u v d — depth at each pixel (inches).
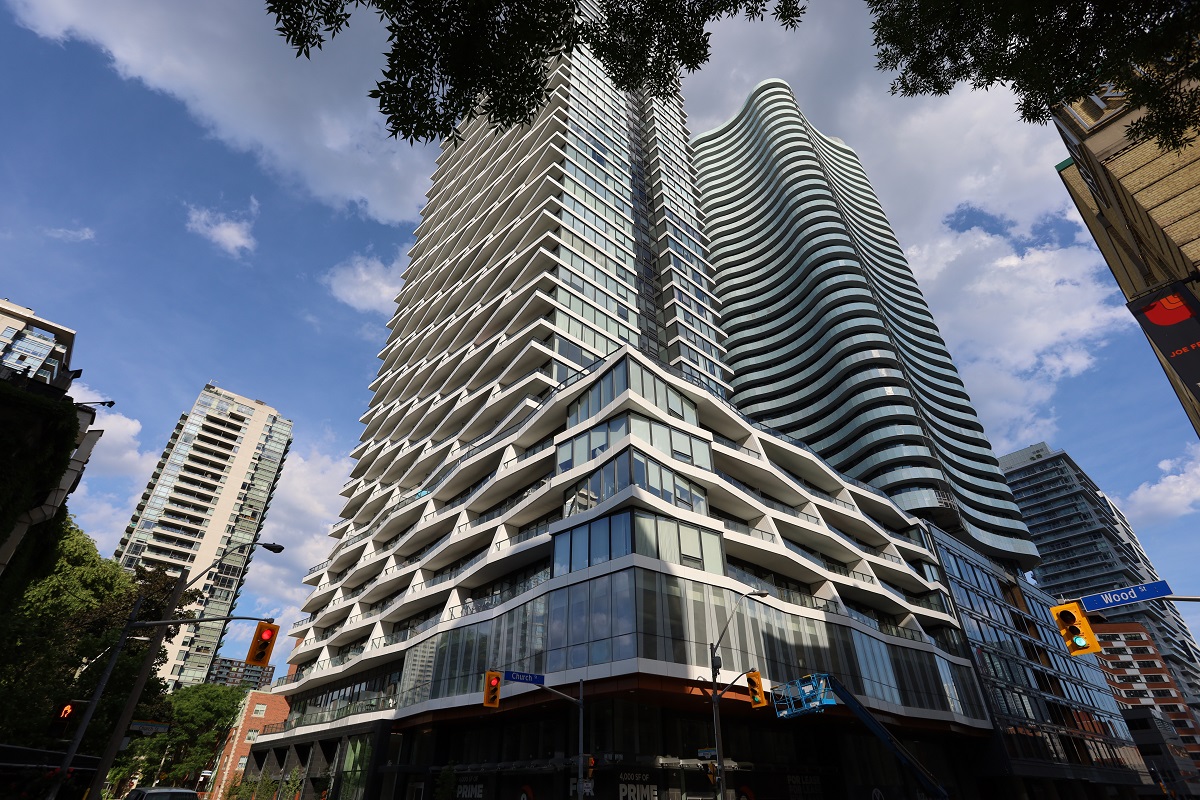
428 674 1446.9
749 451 1514.5
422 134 373.7
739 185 4761.3
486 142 3476.9
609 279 2404.0
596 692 995.9
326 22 340.2
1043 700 2103.8
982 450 3422.7
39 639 913.5
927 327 4057.6
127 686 1055.0
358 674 1872.5
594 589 1097.4
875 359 3289.9
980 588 2212.1
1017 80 388.2
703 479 1311.5
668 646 1008.2
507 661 1222.3
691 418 1440.7
